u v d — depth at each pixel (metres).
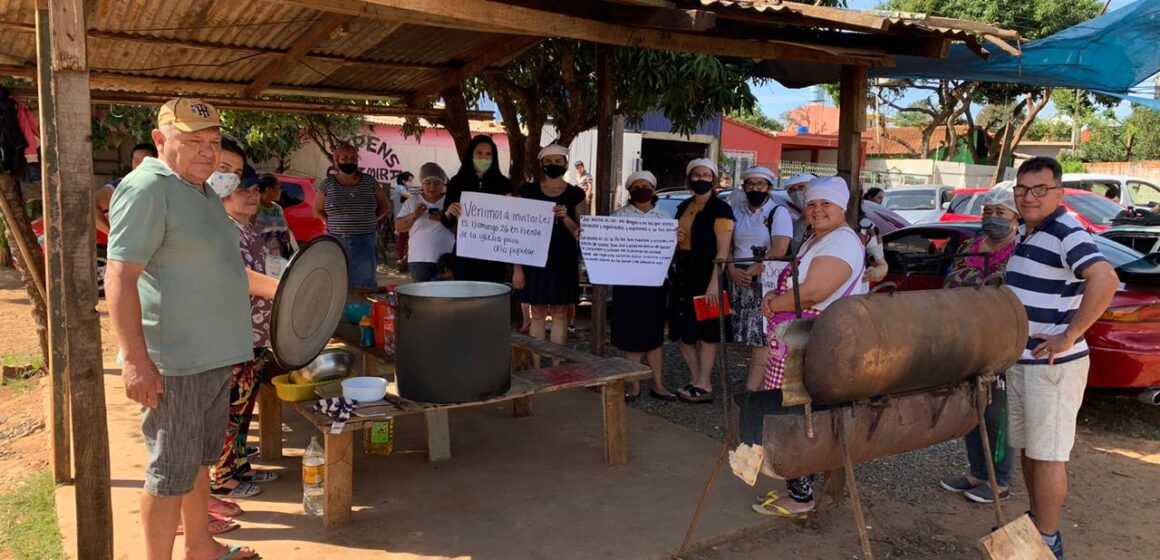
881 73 6.28
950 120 28.62
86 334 2.62
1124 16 4.93
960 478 4.45
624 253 5.49
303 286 3.21
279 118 12.38
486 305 3.79
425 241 7.01
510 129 8.74
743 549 3.66
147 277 2.71
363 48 6.16
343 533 3.61
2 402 5.81
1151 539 3.92
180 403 2.77
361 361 6.41
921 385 2.99
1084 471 4.84
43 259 5.04
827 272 3.27
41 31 2.96
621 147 16.42
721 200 5.68
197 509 3.16
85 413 2.66
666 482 4.30
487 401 3.87
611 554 3.47
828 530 3.89
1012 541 3.09
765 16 4.03
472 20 3.68
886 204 14.91
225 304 2.88
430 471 4.41
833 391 2.68
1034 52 5.59
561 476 4.37
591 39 4.17
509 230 5.53
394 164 18.19
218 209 2.89
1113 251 6.29
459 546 3.51
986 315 3.03
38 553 3.38
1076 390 3.33
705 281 5.65
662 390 6.05
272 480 4.20
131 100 6.96
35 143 6.34
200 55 5.92
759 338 5.48
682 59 7.21
